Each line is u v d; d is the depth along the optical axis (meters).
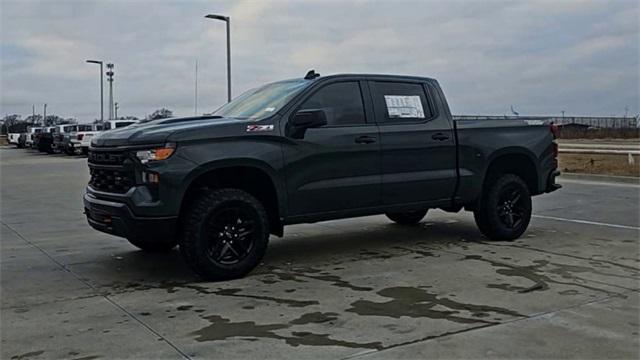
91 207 6.30
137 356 4.07
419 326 4.58
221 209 5.98
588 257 6.97
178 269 6.61
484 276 6.10
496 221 7.90
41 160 31.50
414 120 7.30
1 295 5.60
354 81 6.96
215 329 4.58
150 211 5.69
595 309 4.97
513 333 4.40
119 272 6.50
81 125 38.56
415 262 6.80
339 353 4.06
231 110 7.06
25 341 4.38
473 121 7.80
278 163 6.26
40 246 8.02
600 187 15.09
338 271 6.41
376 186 6.91
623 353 4.02
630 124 53.50
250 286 5.84
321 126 6.53
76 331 4.58
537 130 8.36
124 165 5.89
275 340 4.32
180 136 5.80
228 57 27.31
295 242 8.15
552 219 9.92
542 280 5.92
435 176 7.37
